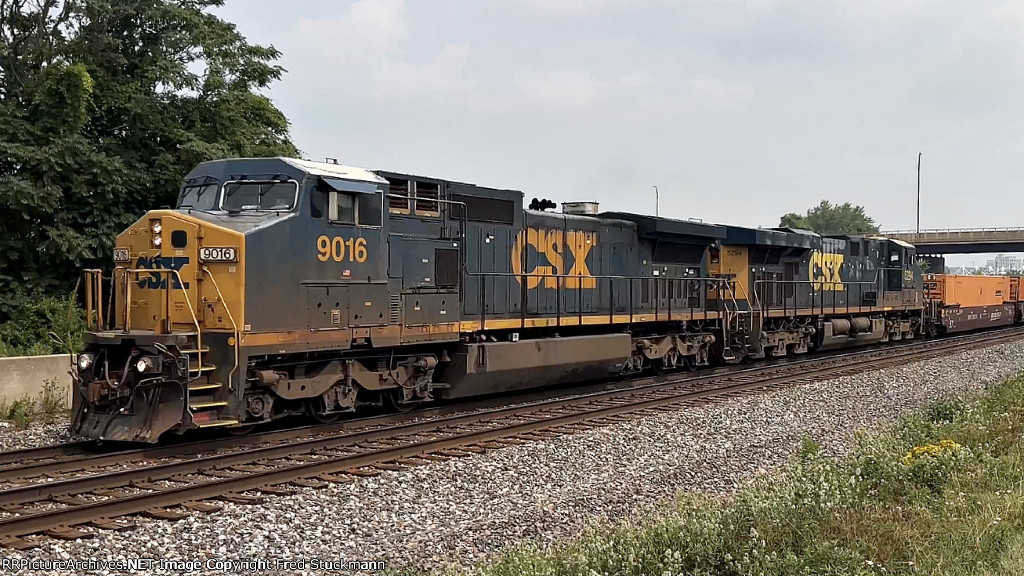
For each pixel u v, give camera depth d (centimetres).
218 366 1014
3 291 1681
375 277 1203
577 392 1625
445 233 1353
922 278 3184
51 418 1260
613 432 1177
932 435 1149
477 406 1424
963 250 6391
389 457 982
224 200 1136
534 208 1681
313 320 1104
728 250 2158
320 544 694
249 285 1021
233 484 829
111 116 1875
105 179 1706
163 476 873
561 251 1636
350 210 1166
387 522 759
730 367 2091
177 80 1855
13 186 1574
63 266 1742
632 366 1839
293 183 1105
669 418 1292
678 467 1012
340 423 1178
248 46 2067
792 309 2314
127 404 1002
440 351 1382
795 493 791
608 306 1745
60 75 1680
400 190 1284
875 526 713
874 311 2791
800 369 1998
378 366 1254
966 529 694
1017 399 1384
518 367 1477
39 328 1623
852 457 1002
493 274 1452
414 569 645
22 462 953
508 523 769
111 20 1966
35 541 666
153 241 1060
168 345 979
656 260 1908
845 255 2642
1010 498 767
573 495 873
